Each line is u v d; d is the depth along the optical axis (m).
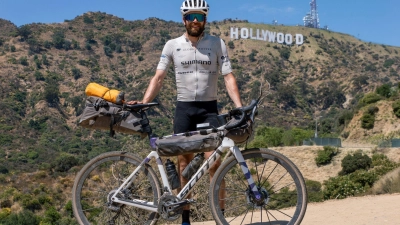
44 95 98.69
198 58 4.64
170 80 94.06
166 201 4.25
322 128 73.81
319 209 7.00
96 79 118.38
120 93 4.28
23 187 39.53
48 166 45.00
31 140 81.56
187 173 4.33
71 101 101.69
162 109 79.50
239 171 4.38
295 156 42.72
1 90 101.00
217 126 4.64
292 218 4.35
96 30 157.25
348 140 56.53
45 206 30.72
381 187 12.45
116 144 62.41
